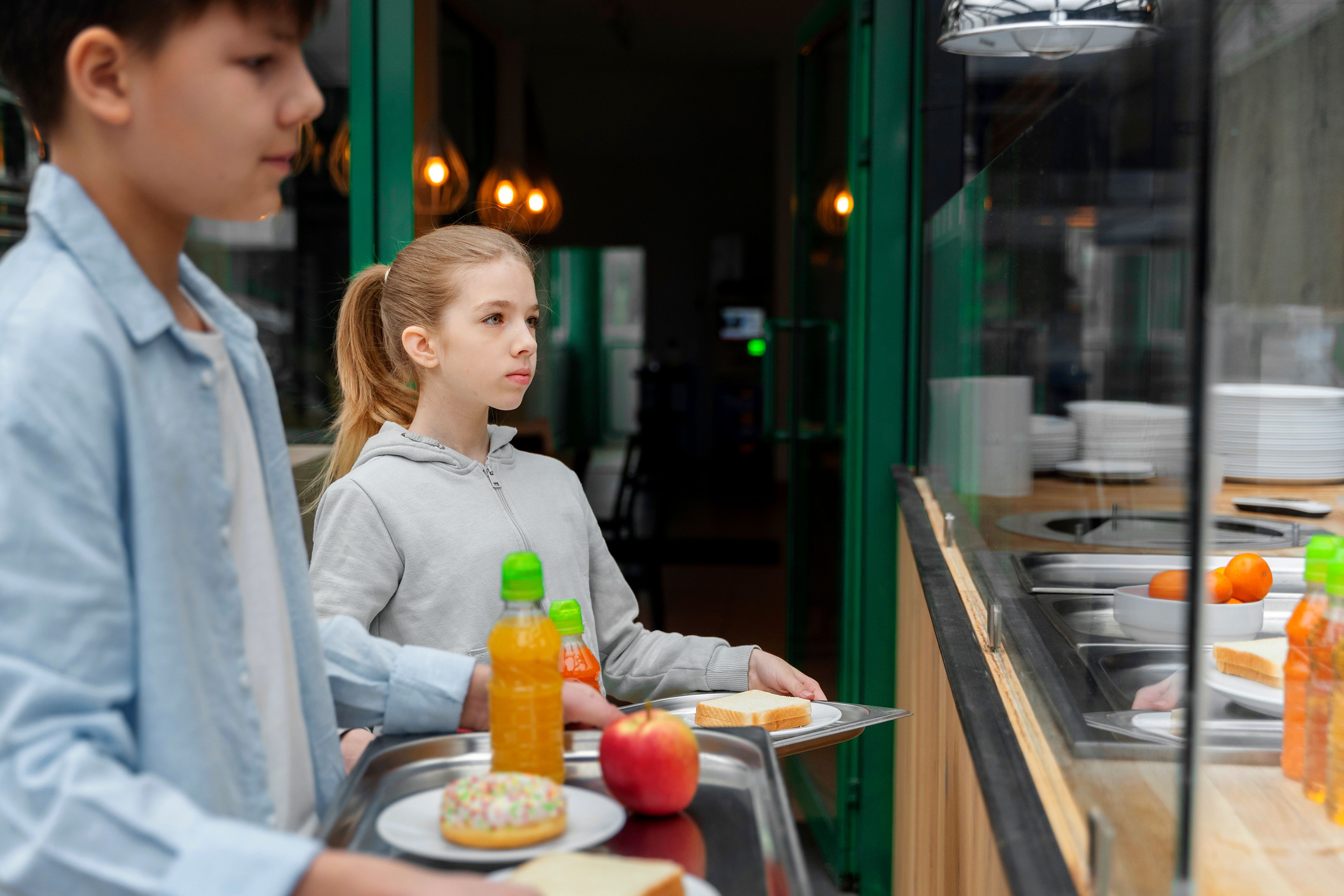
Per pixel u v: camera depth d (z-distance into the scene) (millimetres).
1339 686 799
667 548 7324
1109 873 631
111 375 609
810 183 3240
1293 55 1677
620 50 8602
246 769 697
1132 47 721
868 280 2639
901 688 2416
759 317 10930
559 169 12617
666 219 12648
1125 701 670
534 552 1443
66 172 662
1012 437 1192
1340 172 1730
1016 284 1213
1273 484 1210
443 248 1458
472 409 1474
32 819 529
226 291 2600
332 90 2539
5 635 547
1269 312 1678
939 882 1464
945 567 1607
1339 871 705
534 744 842
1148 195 671
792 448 3406
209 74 623
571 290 13023
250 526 784
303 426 2621
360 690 944
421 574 1397
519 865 700
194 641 669
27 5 617
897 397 2613
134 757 595
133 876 534
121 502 621
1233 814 802
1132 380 719
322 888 537
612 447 13391
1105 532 784
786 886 652
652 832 755
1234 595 1052
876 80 2576
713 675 1364
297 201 2574
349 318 1590
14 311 597
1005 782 814
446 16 6168
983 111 2447
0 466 554
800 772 3121
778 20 7816
